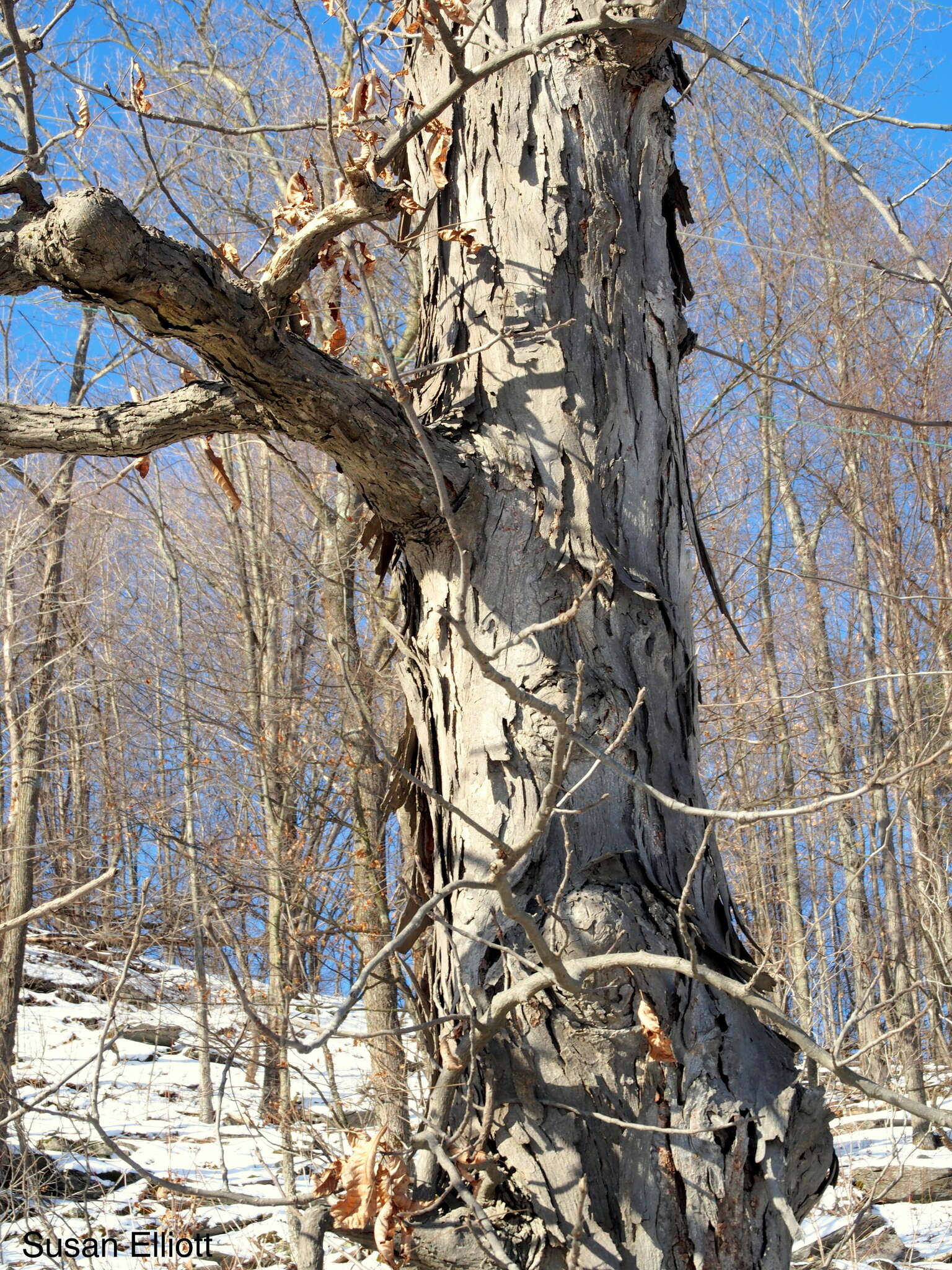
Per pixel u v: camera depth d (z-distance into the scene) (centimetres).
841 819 934
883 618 949
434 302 321
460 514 286
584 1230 235
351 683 362
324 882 723
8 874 888
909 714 762
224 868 764
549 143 309
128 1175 734
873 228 1045
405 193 259
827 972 639
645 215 318
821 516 1252
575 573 283
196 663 1009
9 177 233
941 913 642
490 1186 242
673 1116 243
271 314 248
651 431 303
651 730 279
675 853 273
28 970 1272
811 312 1017
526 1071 248
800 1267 462
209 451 304
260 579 914
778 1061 258
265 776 752
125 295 232
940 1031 618
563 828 241
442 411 306
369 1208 212
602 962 212
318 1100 771
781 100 219
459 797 279
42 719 898
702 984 254
